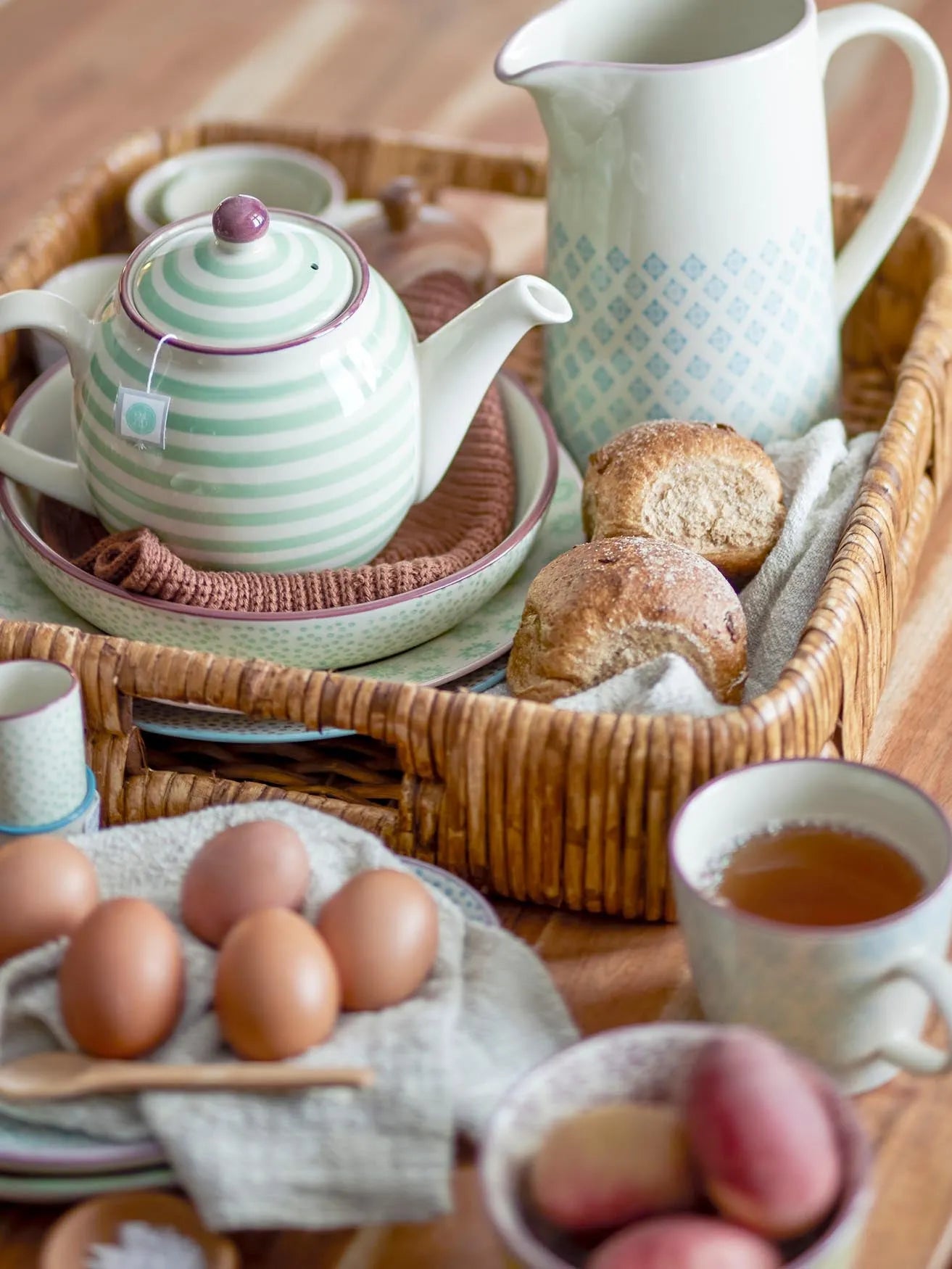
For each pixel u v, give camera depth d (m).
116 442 1.09
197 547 1.11
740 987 0.90
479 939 0.97
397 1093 0.89
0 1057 0.92
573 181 1.18
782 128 1.15
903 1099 0.94
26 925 0.93
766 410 1.21
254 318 1.07
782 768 0.94
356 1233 0.90
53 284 1.35
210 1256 0.87
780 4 1.19
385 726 1.00
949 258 1.29
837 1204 0.81
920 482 1.21
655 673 1.03
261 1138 0.88
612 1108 0.84
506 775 1.00
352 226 1.39
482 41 2.13
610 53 1.24
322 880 0.97
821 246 1.20
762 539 1.13
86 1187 0.89
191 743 1.11
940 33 1.90
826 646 1.02
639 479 1.12
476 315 1.12
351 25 2.18
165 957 0.91
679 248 1.17
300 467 1.08
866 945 0.87
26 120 1.99
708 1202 0.83
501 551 1.12
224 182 1.44
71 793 1.00
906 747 1.12
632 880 1.01
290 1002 0.89
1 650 1.04
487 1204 0.81
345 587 1.09
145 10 2.24
